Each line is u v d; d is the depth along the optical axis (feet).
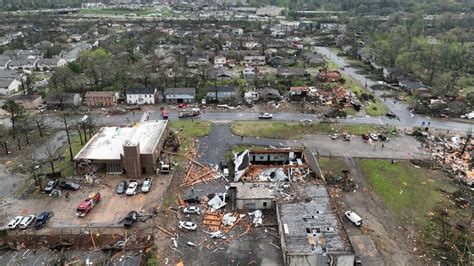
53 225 158.81
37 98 308.60
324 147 235.20
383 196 183.52
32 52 488.85
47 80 379.35
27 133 254.68
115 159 196.03
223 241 151.02
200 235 154.40
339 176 199.82
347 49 552.82
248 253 144.56
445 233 157.17
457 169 210.59
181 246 148.15
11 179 196.34
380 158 221.87
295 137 249.14
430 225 162.40
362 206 175.22
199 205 173.78
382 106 312.29
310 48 558.97
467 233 157.69
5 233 152.87
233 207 172.55
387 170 207.92
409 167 212.23
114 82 354.54
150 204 174.09
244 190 174.81
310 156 209.46
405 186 192.54
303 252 134.00
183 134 251.39
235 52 492.13
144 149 202.18
